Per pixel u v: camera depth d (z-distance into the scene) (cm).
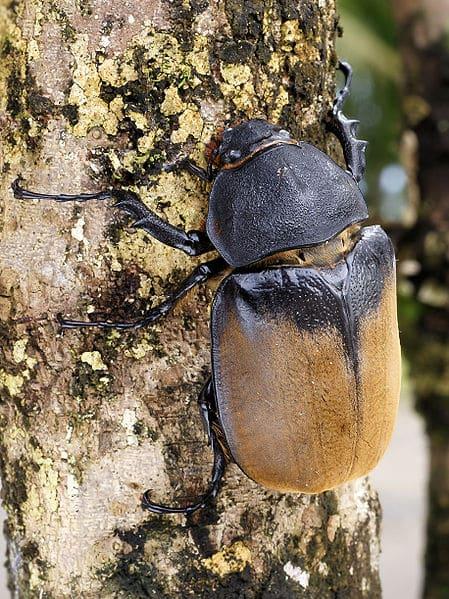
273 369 29
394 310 30
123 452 29
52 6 29
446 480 43
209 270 29
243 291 30
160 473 29
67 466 29
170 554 29
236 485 29
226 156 29
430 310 43
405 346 43
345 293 30
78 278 29
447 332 43
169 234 29
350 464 29
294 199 30
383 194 46
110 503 29
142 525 29
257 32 29
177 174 29
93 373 29
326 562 30
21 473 30
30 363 29
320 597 30
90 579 29
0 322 29
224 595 29
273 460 29
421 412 44
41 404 29
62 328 29
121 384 29
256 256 30
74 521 29
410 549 88
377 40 44
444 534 42
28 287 29
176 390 29
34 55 29
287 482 29
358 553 31
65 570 29
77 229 29
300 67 30
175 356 29
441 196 42
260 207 30
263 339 29
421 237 43
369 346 30
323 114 30
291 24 29
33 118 29
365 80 45
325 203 30
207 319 30
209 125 29
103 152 29
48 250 29
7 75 29
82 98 29
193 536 29
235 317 29
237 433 29
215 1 29
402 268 43
